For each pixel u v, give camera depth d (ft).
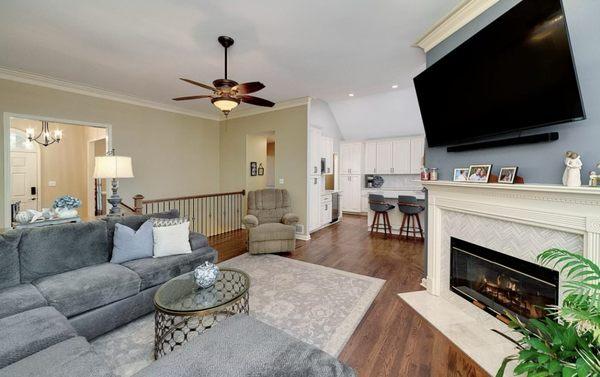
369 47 9.91
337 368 4.21
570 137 5.52
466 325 7.45
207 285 6.86
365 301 8.84
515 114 6.29
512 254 6.63
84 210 20.77
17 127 17.87
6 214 11.97
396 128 24.90
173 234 9.41
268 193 16.69
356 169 28.09
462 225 8.21
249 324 5.14
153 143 17.30
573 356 3.65
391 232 18.70
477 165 7.64
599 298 3.74
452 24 8.12
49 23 8.23
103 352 6.35
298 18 8.04
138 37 9.09
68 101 13.69
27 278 7.16
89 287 6.68
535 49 5.60
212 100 9.45
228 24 8.34
